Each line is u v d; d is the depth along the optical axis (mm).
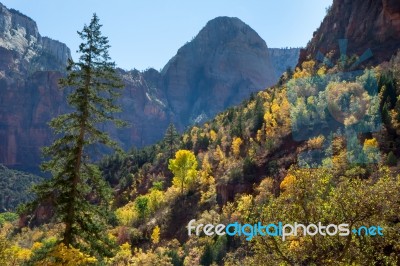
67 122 19297
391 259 12797
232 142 78500
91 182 19828
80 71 19438
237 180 61656
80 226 19016
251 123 81125
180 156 69812
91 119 19906
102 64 19641
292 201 12883
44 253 16703
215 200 60750
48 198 18703
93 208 19219
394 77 46094
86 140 19375
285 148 63250
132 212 67500
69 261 14719
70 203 18625
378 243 13023
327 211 12461
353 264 12586
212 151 81562
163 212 64562
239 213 42719
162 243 56469
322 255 12617
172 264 42469
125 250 47938
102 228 19266
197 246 45531
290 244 12844
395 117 42125
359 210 12008
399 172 24969
